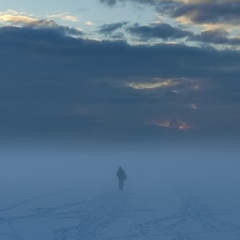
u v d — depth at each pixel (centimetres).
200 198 3419
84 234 2189
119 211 2836
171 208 2936
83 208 2973
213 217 2594
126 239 2078
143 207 2994
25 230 2294
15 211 2870
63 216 2680
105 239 2084
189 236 2122
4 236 2164
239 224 2386
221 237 2094
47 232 2242
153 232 2216
